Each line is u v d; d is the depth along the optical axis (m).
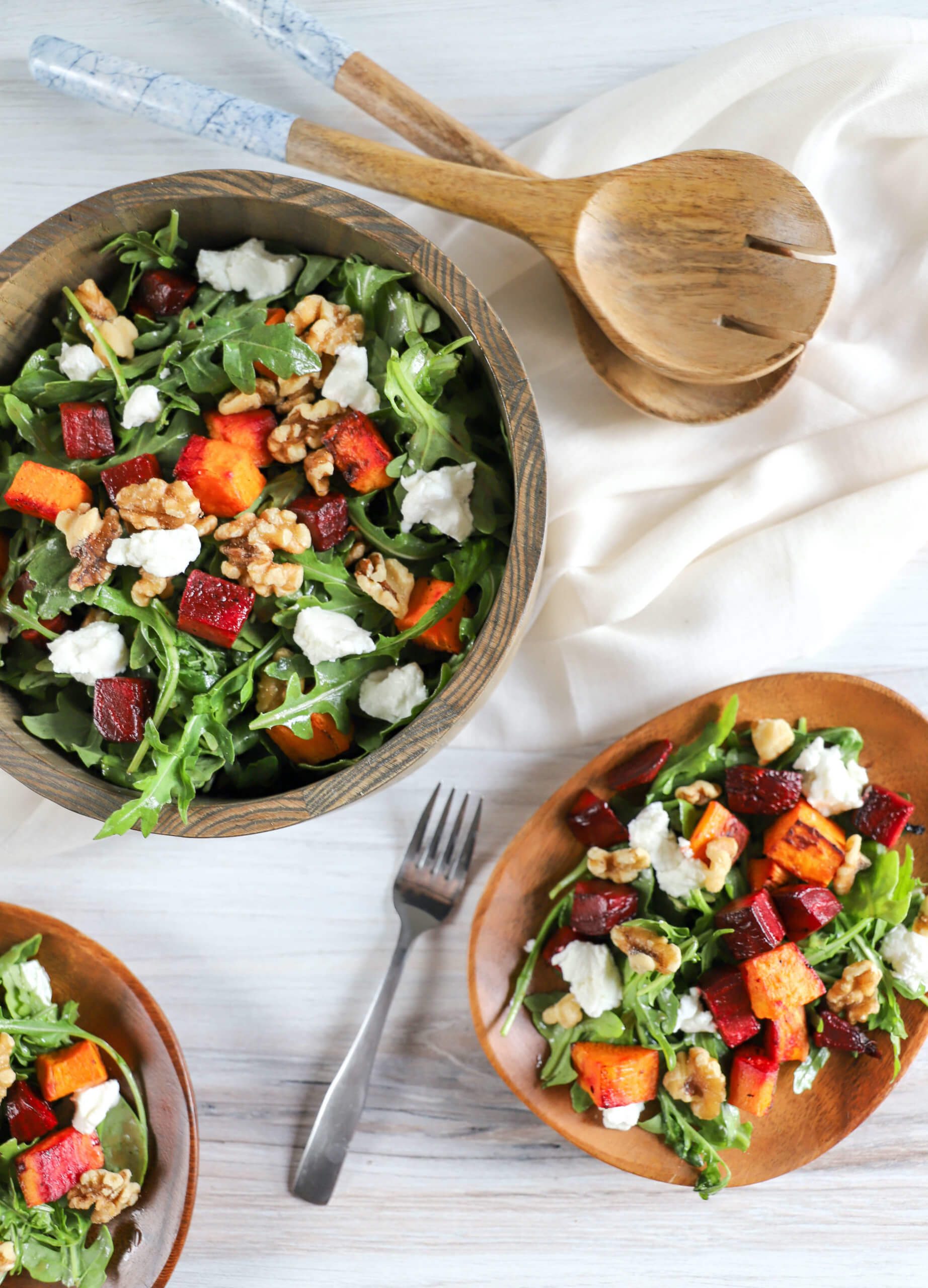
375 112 0.82
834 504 0.85
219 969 0.87
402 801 0.87
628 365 0.83
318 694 0.76
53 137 0.87
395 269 0.76
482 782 0.87
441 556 0.77
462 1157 0.87
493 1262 0.87
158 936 0.87
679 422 0.83
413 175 0.80
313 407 0.77
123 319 0.78
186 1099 0.82
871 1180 0.86
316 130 0.80
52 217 0.76
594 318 0.81
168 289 0.78
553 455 0.86
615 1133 0.82
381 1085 0.87
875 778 0.85
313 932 0.87
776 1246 0.87
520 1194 0.87
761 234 0.81
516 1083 0.83
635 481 0.86
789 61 0.85
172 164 0.87
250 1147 0.87
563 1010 0.82
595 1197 0.87
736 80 0.85
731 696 0.83
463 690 0.74
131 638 0.77
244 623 0.76
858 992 0.81
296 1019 0.87
